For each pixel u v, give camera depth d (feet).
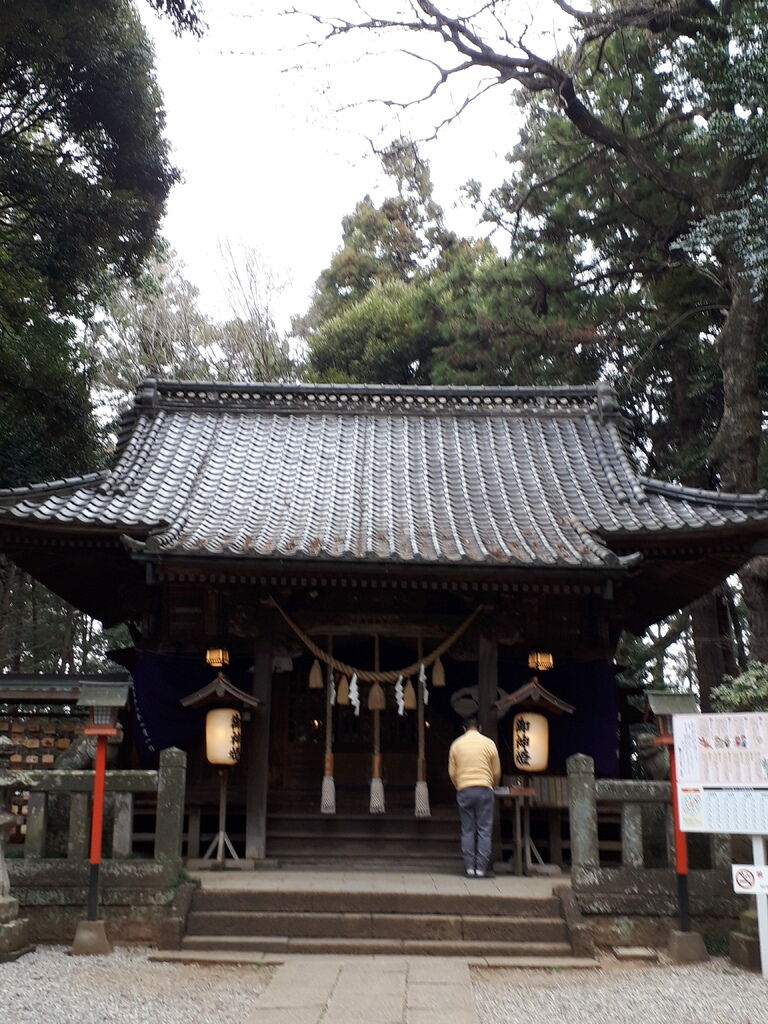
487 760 33.19
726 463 58.49
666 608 46.37
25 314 61.21
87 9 59.21
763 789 25.25
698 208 64.75
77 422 63.26
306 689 41.57
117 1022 19.89
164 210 70.13
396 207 130.11
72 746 36.96
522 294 76.95
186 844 38.11
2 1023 19.74
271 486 42.09
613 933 27.53
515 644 39.47
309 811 39.68
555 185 76.02
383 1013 20.48
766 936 24.43
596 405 48.03
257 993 22.39
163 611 39.91
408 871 35.06
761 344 65.36
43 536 37.50
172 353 111.86
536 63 62.95
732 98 55.57
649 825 31.94
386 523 38.70
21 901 27.61
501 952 26.20
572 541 37.60
